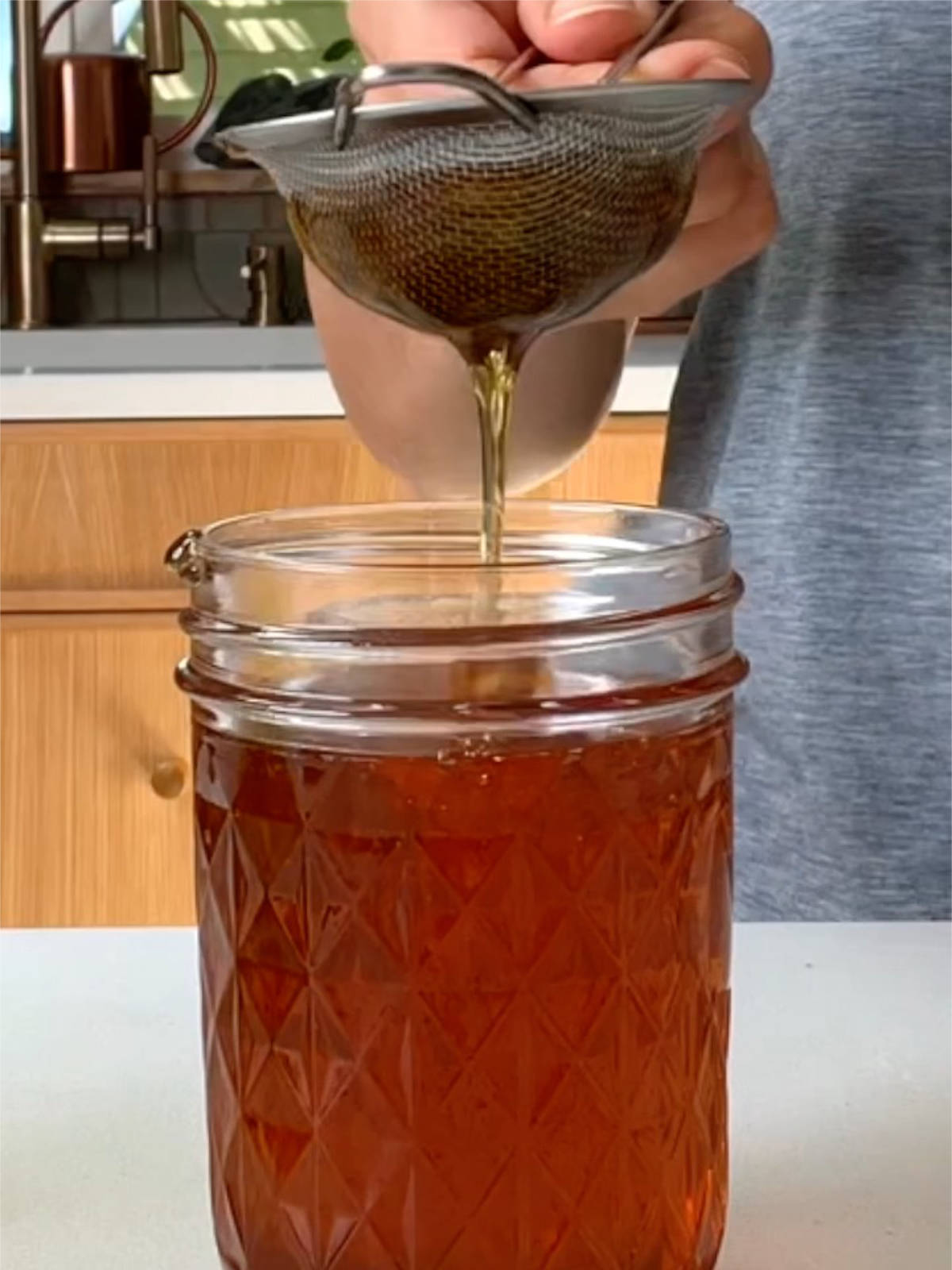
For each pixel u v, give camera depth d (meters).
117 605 0.95
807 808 0.56
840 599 0.56
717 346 0.61
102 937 0.41
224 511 0.95
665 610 0.24
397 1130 0.24
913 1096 0.32
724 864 0.26
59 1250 0.27
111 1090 0.33
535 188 0.29
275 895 0.25
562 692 0.24
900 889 0.55
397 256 0.30
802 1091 0.32
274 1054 0.25
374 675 0.24
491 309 0.30
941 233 0.56
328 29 1.30
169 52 1.23
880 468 0.55
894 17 0.57
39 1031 0.35
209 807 0.26
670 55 0.33
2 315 1.26
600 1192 0.25
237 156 0.32
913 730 0.55
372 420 0.53
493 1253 0.25
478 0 0.36
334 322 0.53
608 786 0.24
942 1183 0.29
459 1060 0.24
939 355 0.55
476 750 0.24
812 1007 0.36
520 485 0.53
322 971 0.25
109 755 0.95
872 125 0.56
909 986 0.37
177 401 0.96
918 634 0.55
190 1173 0.30
